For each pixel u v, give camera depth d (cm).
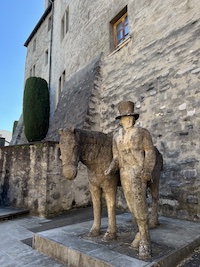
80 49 834
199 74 397
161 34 499
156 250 211
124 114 224
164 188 412
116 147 233
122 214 399
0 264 224
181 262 212
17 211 461
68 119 693
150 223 304
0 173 565
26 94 1009
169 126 432
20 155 523
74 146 219
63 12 1072
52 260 232
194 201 362
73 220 402
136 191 207
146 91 504
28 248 271
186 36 439
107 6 707
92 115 619
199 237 251
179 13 466
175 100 432
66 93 841
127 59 586
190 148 386
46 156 471
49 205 458
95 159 247
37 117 980
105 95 634
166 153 425
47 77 1202
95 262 192
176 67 445
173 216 388
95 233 256
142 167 212
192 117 394
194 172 371
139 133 218
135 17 582
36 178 480
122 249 215
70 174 210
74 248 218
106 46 682
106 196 254
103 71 670
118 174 258
